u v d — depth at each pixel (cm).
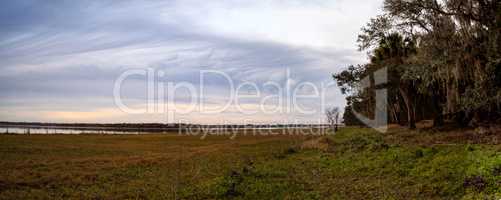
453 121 4631
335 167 2723
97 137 7625
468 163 2131
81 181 2614
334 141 4181
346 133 5250
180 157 3997
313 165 2912
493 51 3378
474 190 1762
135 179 2697
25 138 6450
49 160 3697
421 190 1905
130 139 7138
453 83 3888
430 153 2619
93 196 2156
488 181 1795
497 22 3406
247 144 5397
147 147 5388
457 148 2655
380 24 4616
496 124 3747
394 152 2812
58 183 2533
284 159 3422
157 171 3041
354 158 2920
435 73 3809
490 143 2886
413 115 4900
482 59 3522
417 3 3812
